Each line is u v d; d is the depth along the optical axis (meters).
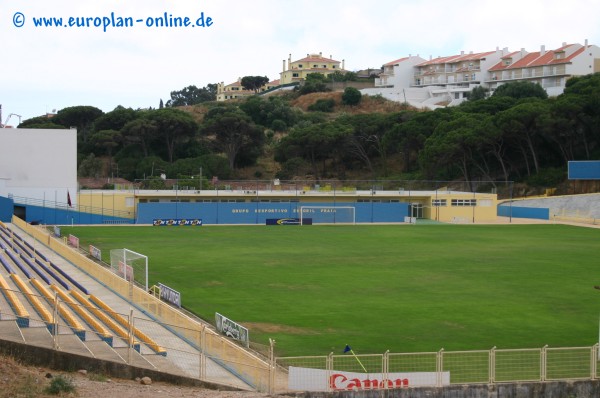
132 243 96.62
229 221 128.88
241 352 36.66
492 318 54.09
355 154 195.25
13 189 121.81
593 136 161.50
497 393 36.38
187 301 59.31
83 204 124.88
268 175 196.88
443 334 49.19
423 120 182.38
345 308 57.22
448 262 82.00
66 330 37.62
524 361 40.84
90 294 55.00
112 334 39.25
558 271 76.06
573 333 49.62
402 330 50.22
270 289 64.88
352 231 116.12
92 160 187.75
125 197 127.12
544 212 139.62
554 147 166.38
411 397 35.34
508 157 169.75
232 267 76.88
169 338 42.16
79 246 91.88
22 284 51.44
